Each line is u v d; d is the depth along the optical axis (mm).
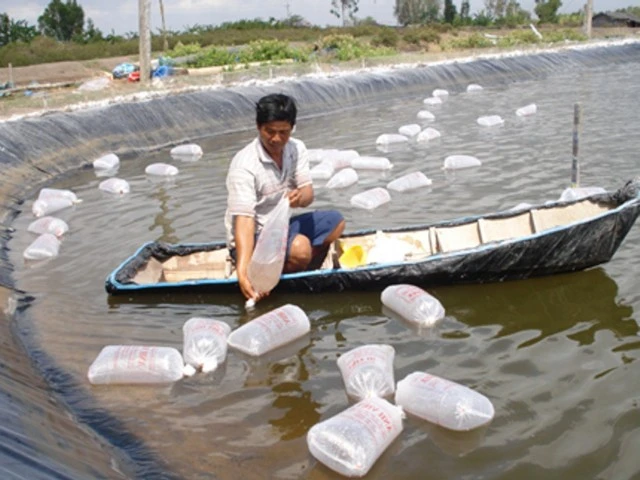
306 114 17156
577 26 50188
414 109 17016
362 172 10094
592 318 5066
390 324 5137
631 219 5586
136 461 3664
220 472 3553
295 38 41625
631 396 4047
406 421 3883
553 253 5555
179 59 24984
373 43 36781
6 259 7105
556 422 3836
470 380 4320
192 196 9281
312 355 4762
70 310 5680
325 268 5949
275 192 5203
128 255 7023
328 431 3545
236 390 4367
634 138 11078
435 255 5484
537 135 11945
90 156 12266
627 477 3379
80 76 26125
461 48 32094
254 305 5504
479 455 3590
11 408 3701
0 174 10148
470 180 9188
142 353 4535
